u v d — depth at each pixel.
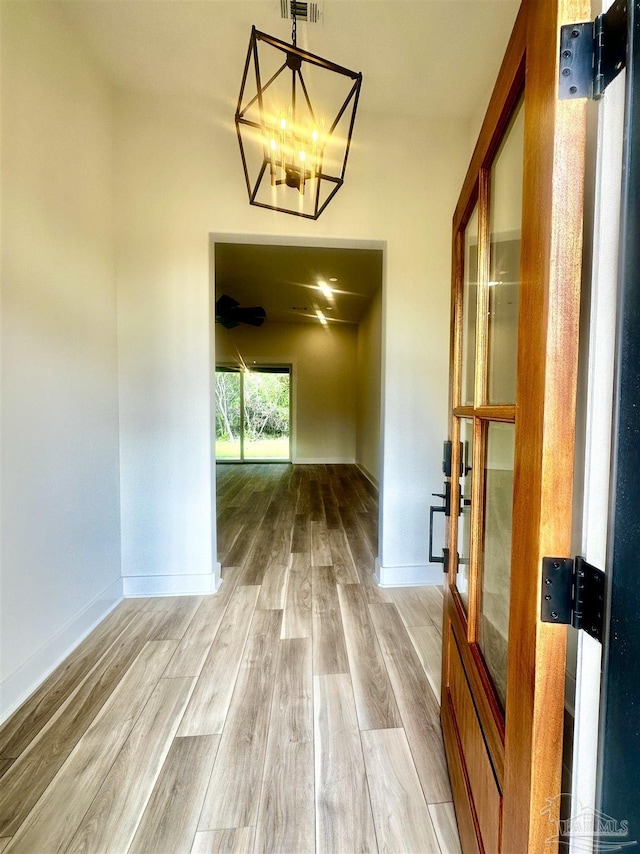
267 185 2.27
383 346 2.48
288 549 3.09
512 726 0.66
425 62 1.94
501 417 0.83
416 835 1.01
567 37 0.51
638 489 0.46
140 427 2.30
